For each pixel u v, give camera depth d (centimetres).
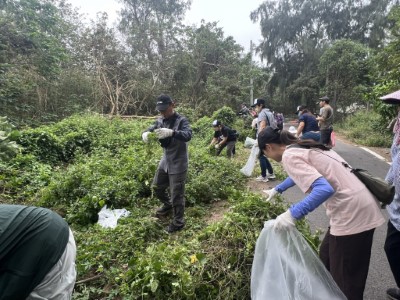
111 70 1839
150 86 1838
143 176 547
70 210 456
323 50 3095
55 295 156
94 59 1750
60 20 1510
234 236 288
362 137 1434
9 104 1165
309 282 213
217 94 2002
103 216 450
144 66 2017
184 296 249
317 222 446
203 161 686
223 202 541
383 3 2922
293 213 203
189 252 292
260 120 637
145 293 249
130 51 2059
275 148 234
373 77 1052
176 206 414
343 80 2456
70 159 848
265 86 3562
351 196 208
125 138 934
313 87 2952
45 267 148
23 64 1243
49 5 1392
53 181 539
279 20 3369
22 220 150
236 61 2212
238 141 1270
